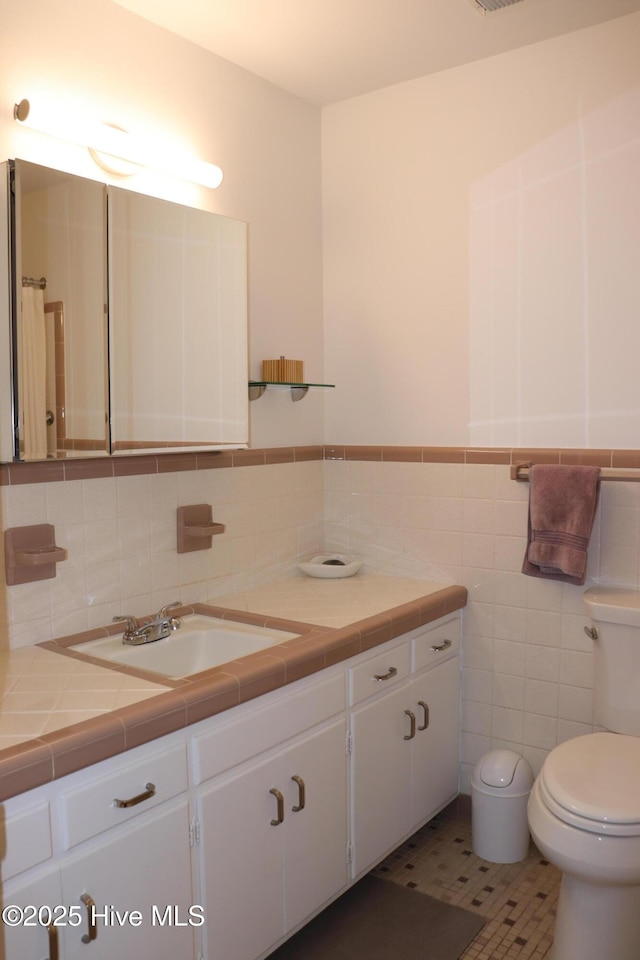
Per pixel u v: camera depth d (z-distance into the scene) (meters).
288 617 2.28
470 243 2.63
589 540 2.41
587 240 2.41
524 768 2.50
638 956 1.88
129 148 2.08
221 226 2.33
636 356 2.35
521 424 2.58
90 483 2.09
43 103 1.96
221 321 2.34
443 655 2.60
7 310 1.79
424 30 2.34
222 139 2.51
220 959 1.77
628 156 2.32
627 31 2.29
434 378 2.75
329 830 2.10
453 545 2.72
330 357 2.99
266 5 2.17
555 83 2.43
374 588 2.66
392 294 2.82
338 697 2.10
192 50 2.38
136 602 2.24
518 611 2.60
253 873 1.85
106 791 1.49
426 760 2.54
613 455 2.39
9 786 1.32
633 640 2.24
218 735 1.73
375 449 2.87
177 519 2.35
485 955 2.07
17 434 1.80
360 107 2.83
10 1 1.88
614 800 1.81
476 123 2.59
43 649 1.94
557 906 2.14
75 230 1.92
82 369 1.94
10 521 1.91
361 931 2.17
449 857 2.52
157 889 1.61
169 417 2.18
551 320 2.49
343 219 2.92
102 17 2.10
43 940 1.40
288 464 2.81
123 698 1.61
